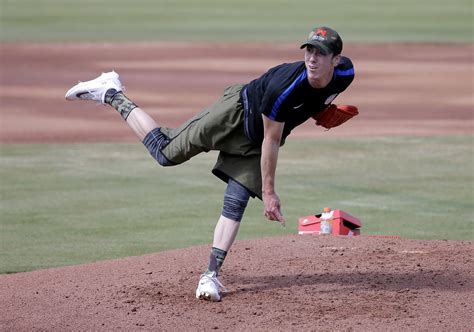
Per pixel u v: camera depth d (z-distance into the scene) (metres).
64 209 39.50
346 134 61.66
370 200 40.97
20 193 42.69
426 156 52.56
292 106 20.33
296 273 24.31
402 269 24.42
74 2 196.75
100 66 103.19
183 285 23.34
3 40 127.69
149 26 149.75
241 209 21.80
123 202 40.94
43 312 21.56
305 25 149.62
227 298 22.02
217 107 21.45
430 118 69.38
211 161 51.72
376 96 82.31
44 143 58.00
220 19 161.50
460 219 37.25
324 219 30.03
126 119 22.88
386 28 144.50
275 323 20.03
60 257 31.69
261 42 126.31
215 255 21.86
